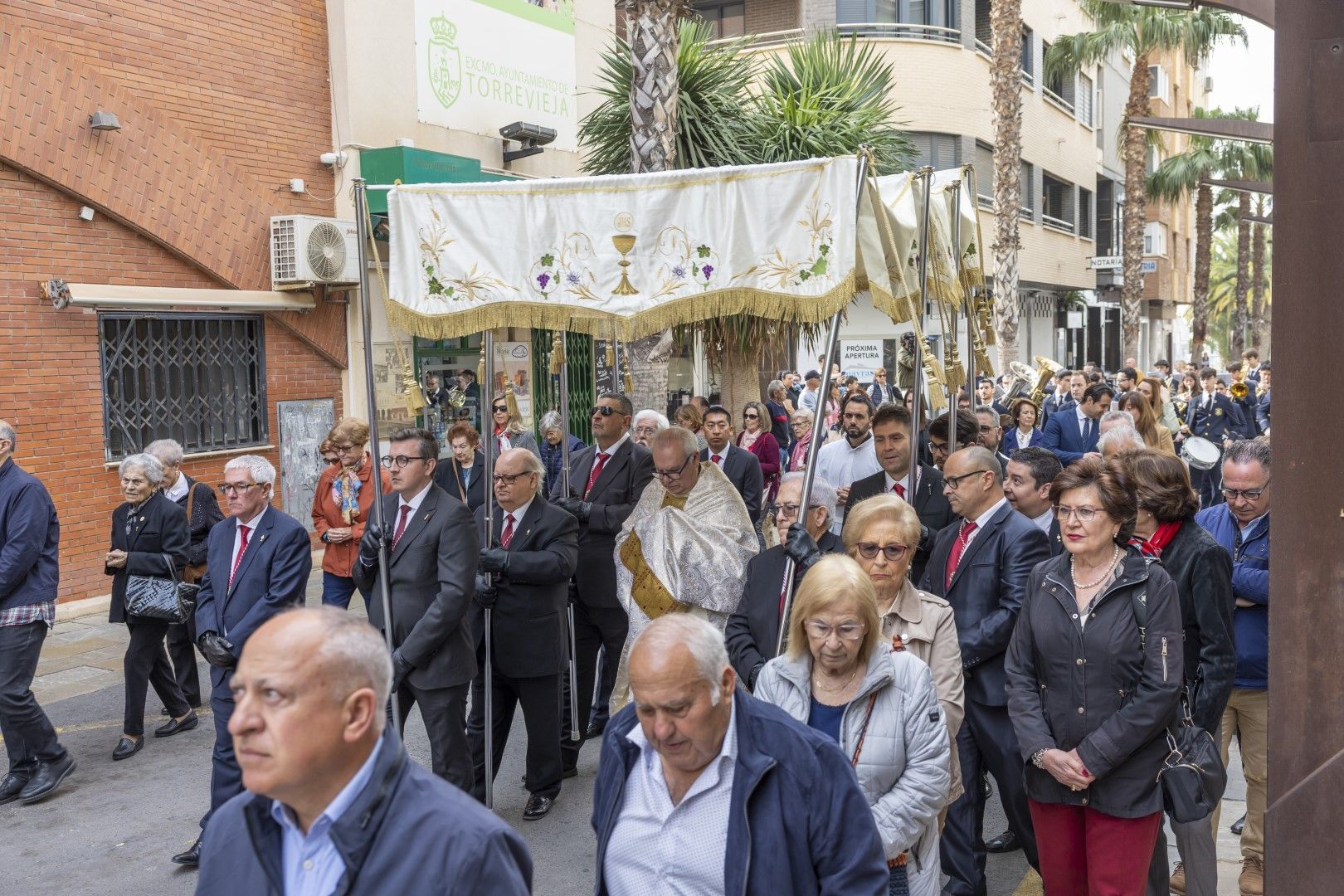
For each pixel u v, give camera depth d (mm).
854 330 21781
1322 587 2510
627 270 4793
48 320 9414
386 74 12422
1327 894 2494
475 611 5609
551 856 5047
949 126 24281
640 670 2389
